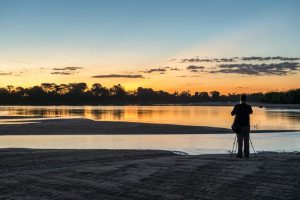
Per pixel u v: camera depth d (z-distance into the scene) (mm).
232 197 9586
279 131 43781
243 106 15906
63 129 43688
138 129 44156
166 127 46656
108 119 69188
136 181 11508
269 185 10570
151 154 21375
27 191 10695
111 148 27766
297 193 9773
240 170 12602
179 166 13586
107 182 11492
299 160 14672
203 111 125188
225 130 43406
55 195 10227
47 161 17438
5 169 15195
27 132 40375
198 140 33688
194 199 9547
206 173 12297
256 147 28719
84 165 14602
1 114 88188
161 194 10070
